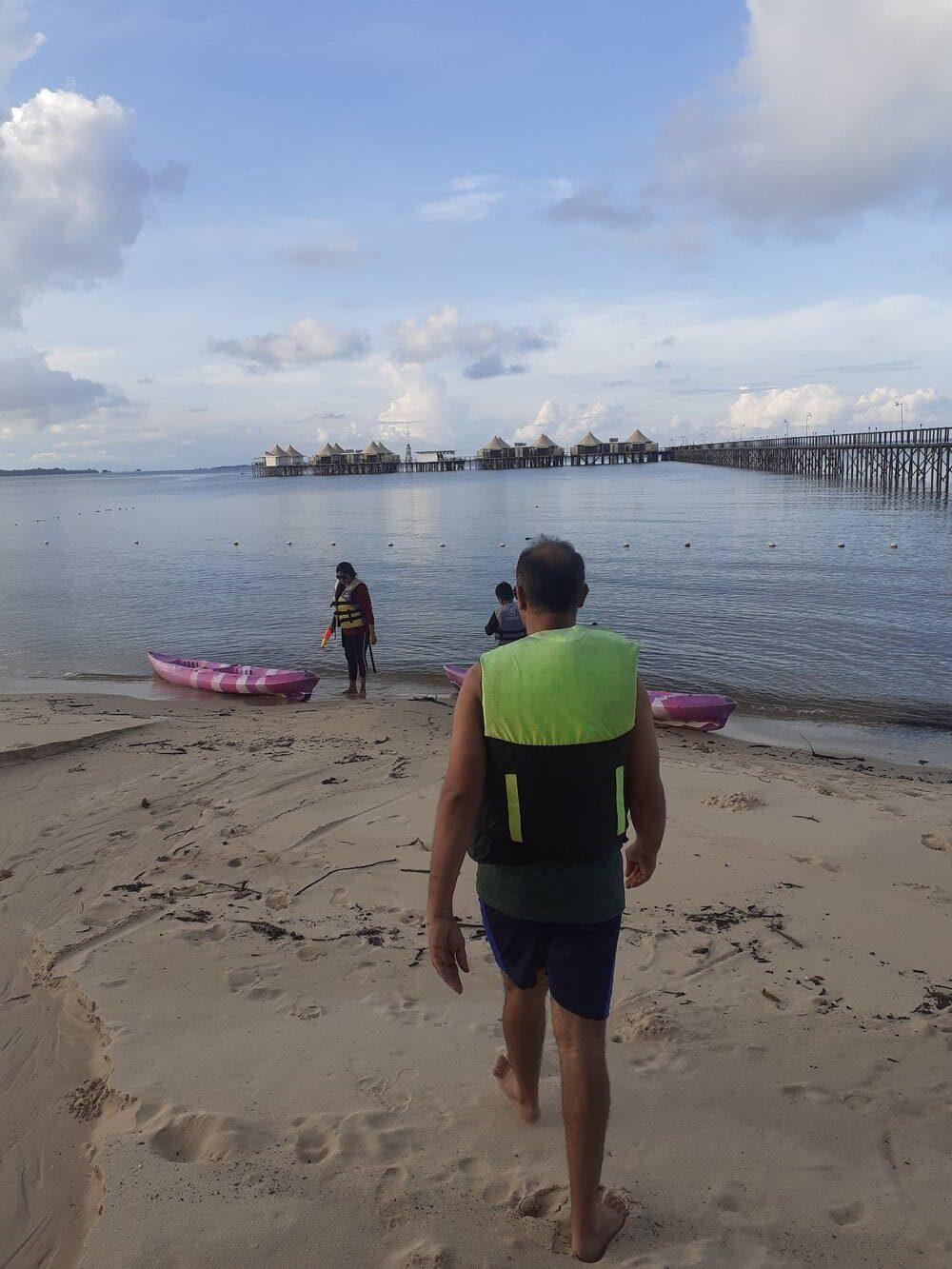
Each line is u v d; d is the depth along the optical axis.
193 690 13.43
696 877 5.47
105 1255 2.34
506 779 2.31
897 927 4.75
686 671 14.19
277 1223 2.45
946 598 19.89
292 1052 3.42
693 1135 2.90
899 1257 2.39
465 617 19.16
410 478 153.62
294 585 25.02
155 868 5.63
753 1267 2.34
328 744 9.13
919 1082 3.25
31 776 8.03
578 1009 2.31
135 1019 3.71
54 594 24.16
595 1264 2.32
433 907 2.38
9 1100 3.27
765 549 30.17
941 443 53.16
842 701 12.44
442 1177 2.66
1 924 4.91
